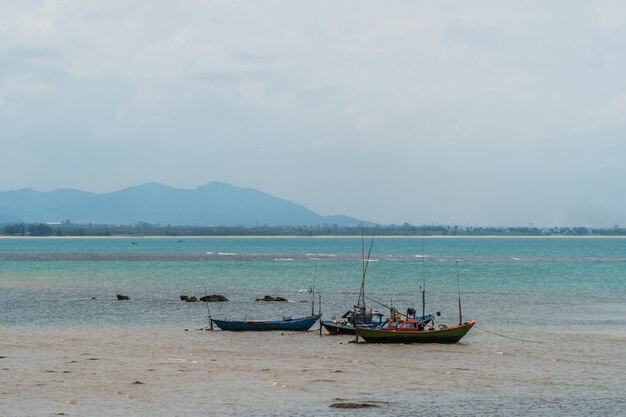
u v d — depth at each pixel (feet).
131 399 140.56
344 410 134.41
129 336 222.28
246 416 130.52
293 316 287.48
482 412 134.10
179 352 193.77
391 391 149.38
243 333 228.84
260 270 574.15
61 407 134.31
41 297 349.00
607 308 308.40
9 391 145.38
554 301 339.16
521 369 172.55
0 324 249.96
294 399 142.20
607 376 165.07
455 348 202.08
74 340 212.84
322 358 185.78
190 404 137.90
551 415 132.77
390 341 209.67
